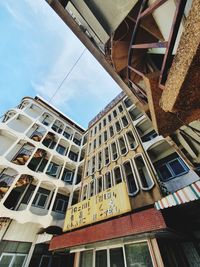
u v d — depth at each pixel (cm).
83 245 756
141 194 784
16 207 1207
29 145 1584
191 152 527
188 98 216
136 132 1182
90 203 913
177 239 664
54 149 1720
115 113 1739
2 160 1217
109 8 344
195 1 162
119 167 1061
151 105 304
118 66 460
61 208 1470
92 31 401
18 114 1683
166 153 1009
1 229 1095
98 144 1588
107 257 679
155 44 275
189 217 662
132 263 585
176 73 200
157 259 530
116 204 754
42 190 1469
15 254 1060
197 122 441
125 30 400
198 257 590
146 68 493
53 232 1201
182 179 804
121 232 606
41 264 1121
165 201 454
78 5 369
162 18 336
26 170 1308
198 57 166
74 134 2256
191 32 166
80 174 1838
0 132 1466
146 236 602
